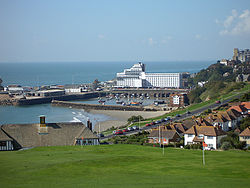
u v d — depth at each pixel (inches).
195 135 4571.9
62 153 3577.8
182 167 2918.3
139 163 3065.9
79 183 2432.3
